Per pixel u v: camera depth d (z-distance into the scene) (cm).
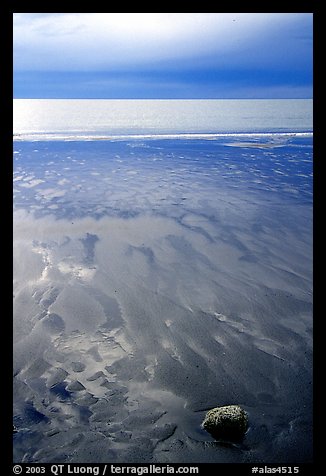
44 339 388
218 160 1236
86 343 384
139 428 295
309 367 357
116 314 427
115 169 1070
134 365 357
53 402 317
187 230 643
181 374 347
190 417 306
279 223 679
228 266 531
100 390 330
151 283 486
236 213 725
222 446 282
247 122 2741
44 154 1291
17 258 536
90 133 2005
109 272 509
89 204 756
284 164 1173
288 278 502
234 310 437
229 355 370
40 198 788
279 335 399
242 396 326
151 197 812
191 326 409
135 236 618
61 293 461
